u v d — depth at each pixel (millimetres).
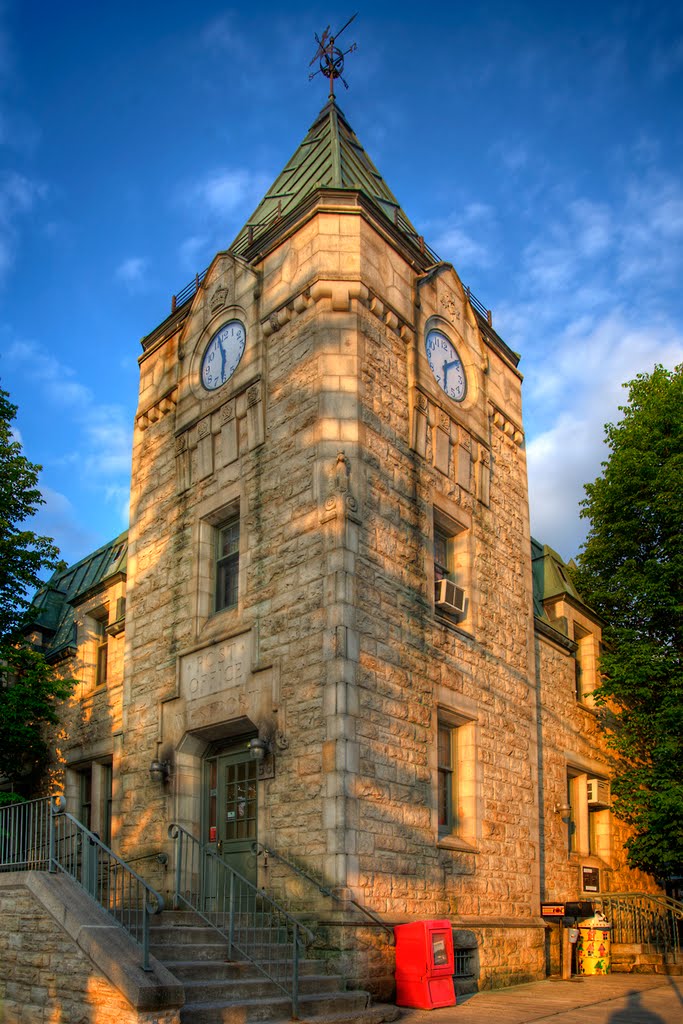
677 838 20328
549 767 19984
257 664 13875
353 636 12891
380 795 12688
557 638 21391
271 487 14672
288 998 10164
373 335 14898
